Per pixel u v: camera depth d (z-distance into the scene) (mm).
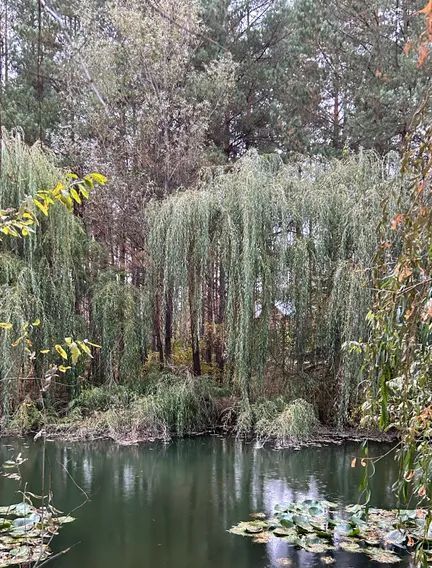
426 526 2113
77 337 7879
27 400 7137
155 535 3910
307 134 10688
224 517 4289
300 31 10758
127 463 6023
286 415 6961
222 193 7719
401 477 2148
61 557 3525
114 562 3471
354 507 4191
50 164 7695
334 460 6148
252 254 7379
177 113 9844
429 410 2008
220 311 8422
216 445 6922
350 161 7824
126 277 9070
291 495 4848
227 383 8039
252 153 8055
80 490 5000
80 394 7820
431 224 1924
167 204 7984
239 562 3467
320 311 7559
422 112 2080
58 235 7688
